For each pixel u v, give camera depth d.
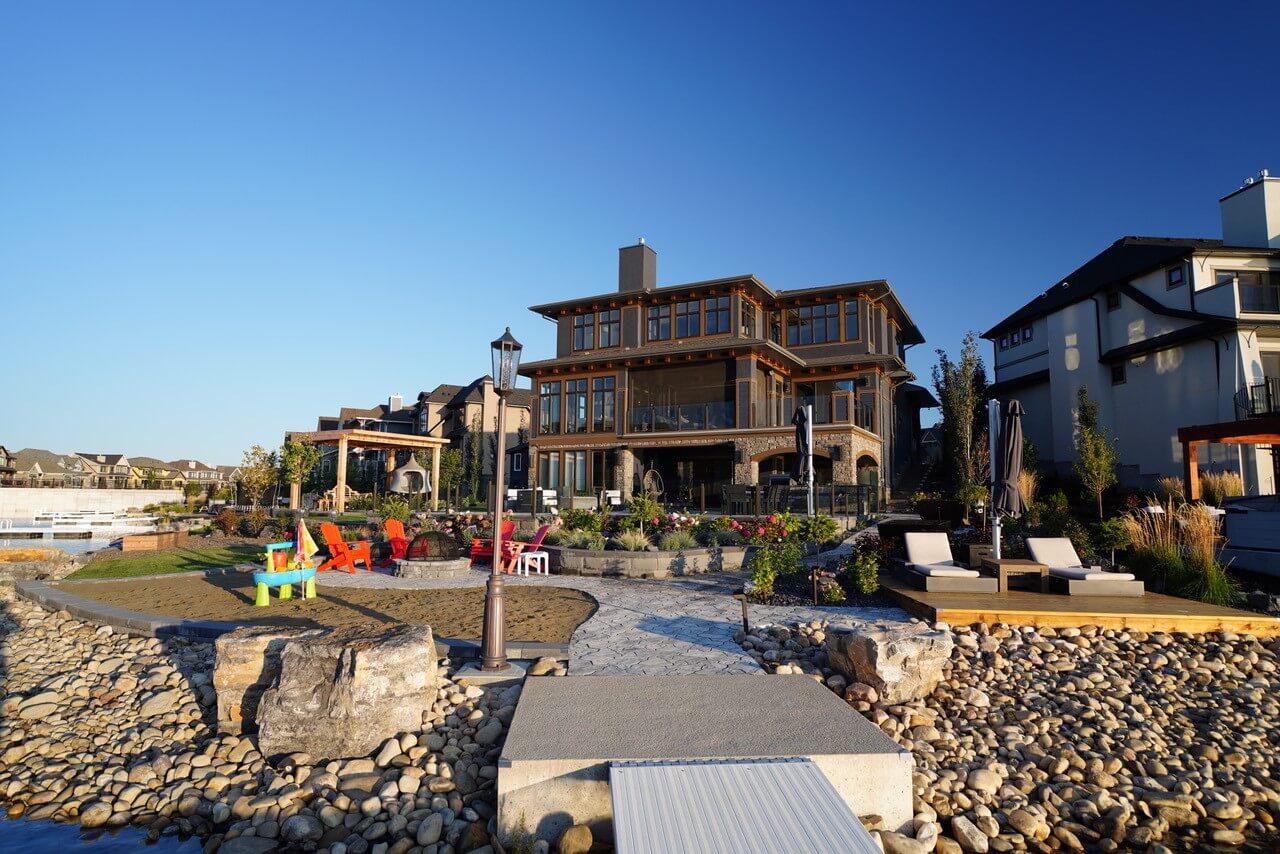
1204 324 23.59
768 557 11.57
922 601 9.60
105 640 9.96
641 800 4.34
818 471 29.44
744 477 27.75
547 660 7.59
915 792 5.70
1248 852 5.31
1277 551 11.61
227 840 5.25
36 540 24.36
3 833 5.56
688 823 4.13
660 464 32.03
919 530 13.77
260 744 6.25
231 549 19.42
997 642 8.64
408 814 5.41
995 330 35.28
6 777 6.51
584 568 13.88
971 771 6.14
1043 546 11.22
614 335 32.69
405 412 59.78
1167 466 25.28
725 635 8.86
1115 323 27.83
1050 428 31.02
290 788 5.71
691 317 31.27
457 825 5.25
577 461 31.75
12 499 33.81
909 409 41.75
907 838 4.88
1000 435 11.94
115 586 13.02
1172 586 10.61
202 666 8.55
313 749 6.17
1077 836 5.47
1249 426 15.58
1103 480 22.25
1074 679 7.81
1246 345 22.80
